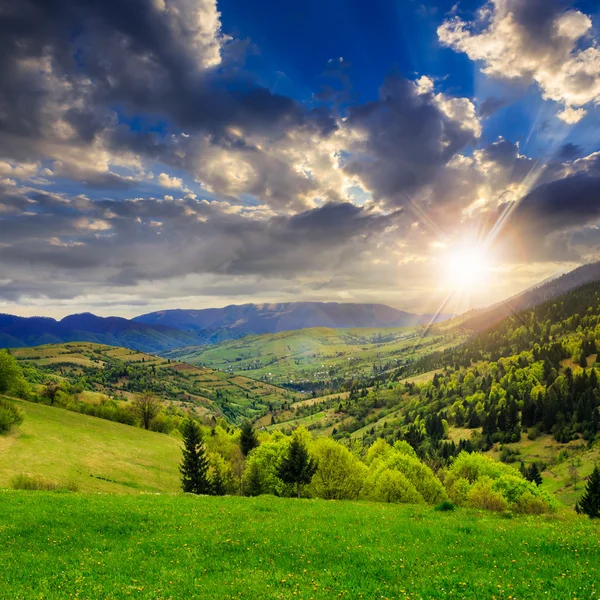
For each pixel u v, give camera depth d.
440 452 191.25
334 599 13.02
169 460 93.06
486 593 13.11
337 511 30.22
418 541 20.67
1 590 14.28
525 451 180.38
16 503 28.55
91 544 20.16
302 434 88.94
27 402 102.56
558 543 19.25
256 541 20.75
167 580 15.06
